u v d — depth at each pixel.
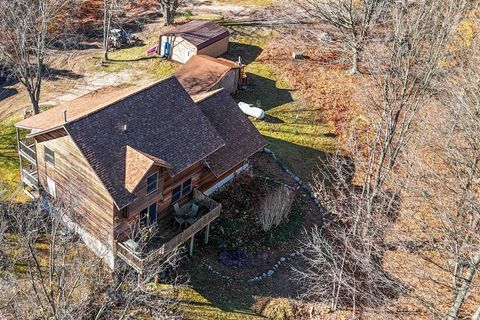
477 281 23.36
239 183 32.81
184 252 28.20
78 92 41.44
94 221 26.02
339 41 47.50
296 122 39.75
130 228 25.36
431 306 22.14
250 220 30.72
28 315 21.80
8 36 34.50
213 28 47.38
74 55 46.78
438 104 29.70
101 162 24.03
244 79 43.03
